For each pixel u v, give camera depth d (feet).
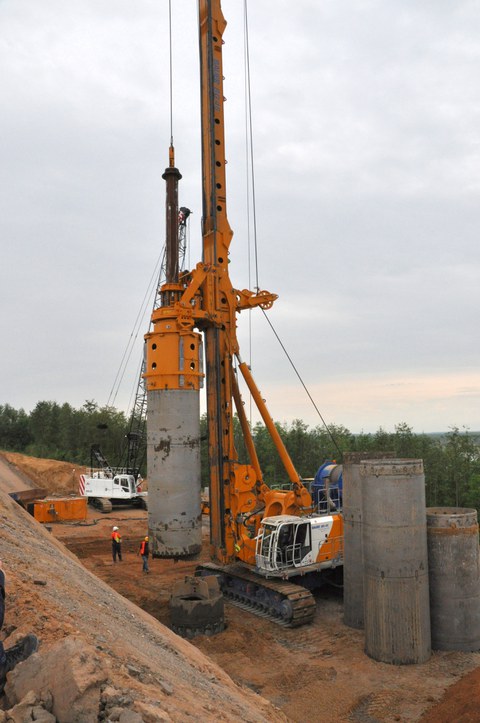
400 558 44.50
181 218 100.53
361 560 53.11
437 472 127.13
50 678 13.88
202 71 68.18
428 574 46.55
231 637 49.52
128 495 130.72
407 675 41.98
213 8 66.85
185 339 59.93
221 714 18.43
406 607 44.21
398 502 44.68
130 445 150.41
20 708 13.03
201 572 65.62
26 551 30.55
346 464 55.01
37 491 116.67
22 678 14.23
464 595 46.57
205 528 108.06
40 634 17.08
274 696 38.83
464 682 38.99
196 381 60.75
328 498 68.44
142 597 61.77
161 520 58.85
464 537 46.80
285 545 58.90
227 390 65.26
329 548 61.67
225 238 66.59
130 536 101.35
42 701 13.38
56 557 36.01
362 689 39.68
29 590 20.92
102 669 14.71
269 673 42.78
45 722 12.74
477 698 33.68
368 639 45.85
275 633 52.01
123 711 12.96
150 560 82.43
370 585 45.52
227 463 64.59
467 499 121.49
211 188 66.33
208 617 50.44
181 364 59.41
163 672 20.02
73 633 17.74
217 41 67.26
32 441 269.44
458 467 125.80
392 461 46.65
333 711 36.52
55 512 111.65
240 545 61.41
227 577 63.62
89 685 13.56
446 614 46.44
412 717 35.35
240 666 43.96
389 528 44.57
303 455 158.40
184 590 52.95
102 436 227.61
